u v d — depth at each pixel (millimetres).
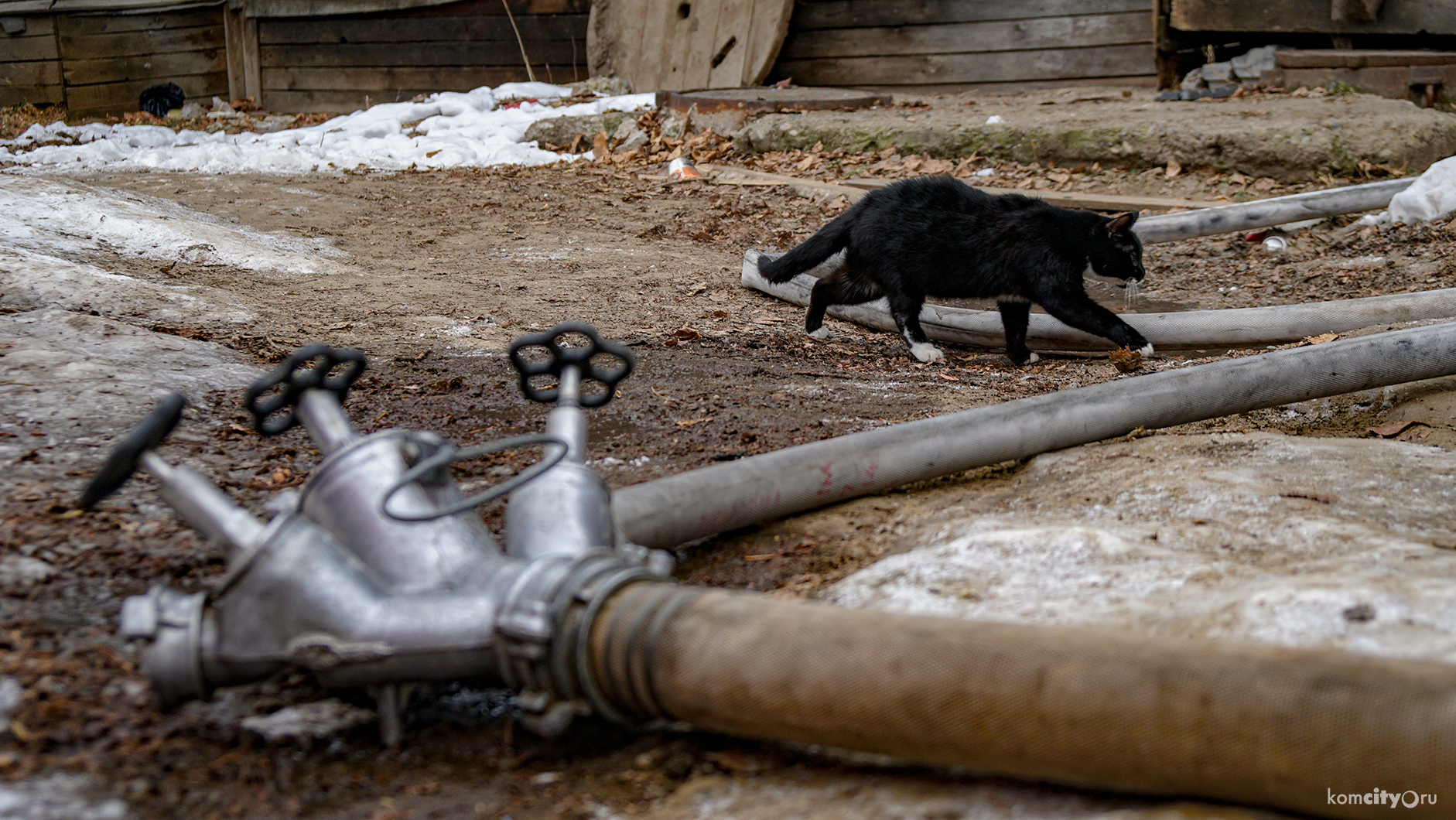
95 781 2186
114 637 2701
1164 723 1873
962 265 6477
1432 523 3420
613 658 2230
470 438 4473
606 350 2971
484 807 2211
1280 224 9250
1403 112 11688
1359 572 2803
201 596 2348
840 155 13273
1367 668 1830
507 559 2459
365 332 6297
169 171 13695
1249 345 6367
